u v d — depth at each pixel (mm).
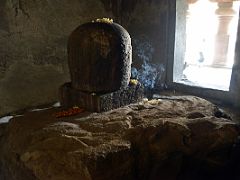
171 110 2305
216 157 1894
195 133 1872
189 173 1898
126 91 2463
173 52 3125
